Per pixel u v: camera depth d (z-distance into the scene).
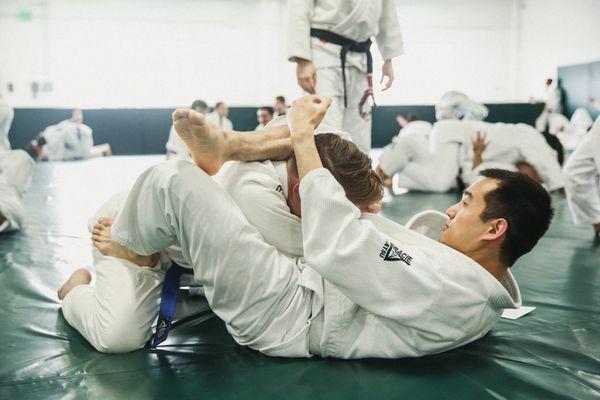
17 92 12.52
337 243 1.42
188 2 13.02
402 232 1.63
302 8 2.93
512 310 2.03
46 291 2.27
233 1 13.19
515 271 2.59
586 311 2.02
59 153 10.55
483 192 1.55
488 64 14.34
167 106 13.21
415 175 5.70
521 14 14.08
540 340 1.75
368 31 3.09
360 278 1.43
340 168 1.60
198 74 13.33
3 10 12.20
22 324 1.89
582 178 3.30
